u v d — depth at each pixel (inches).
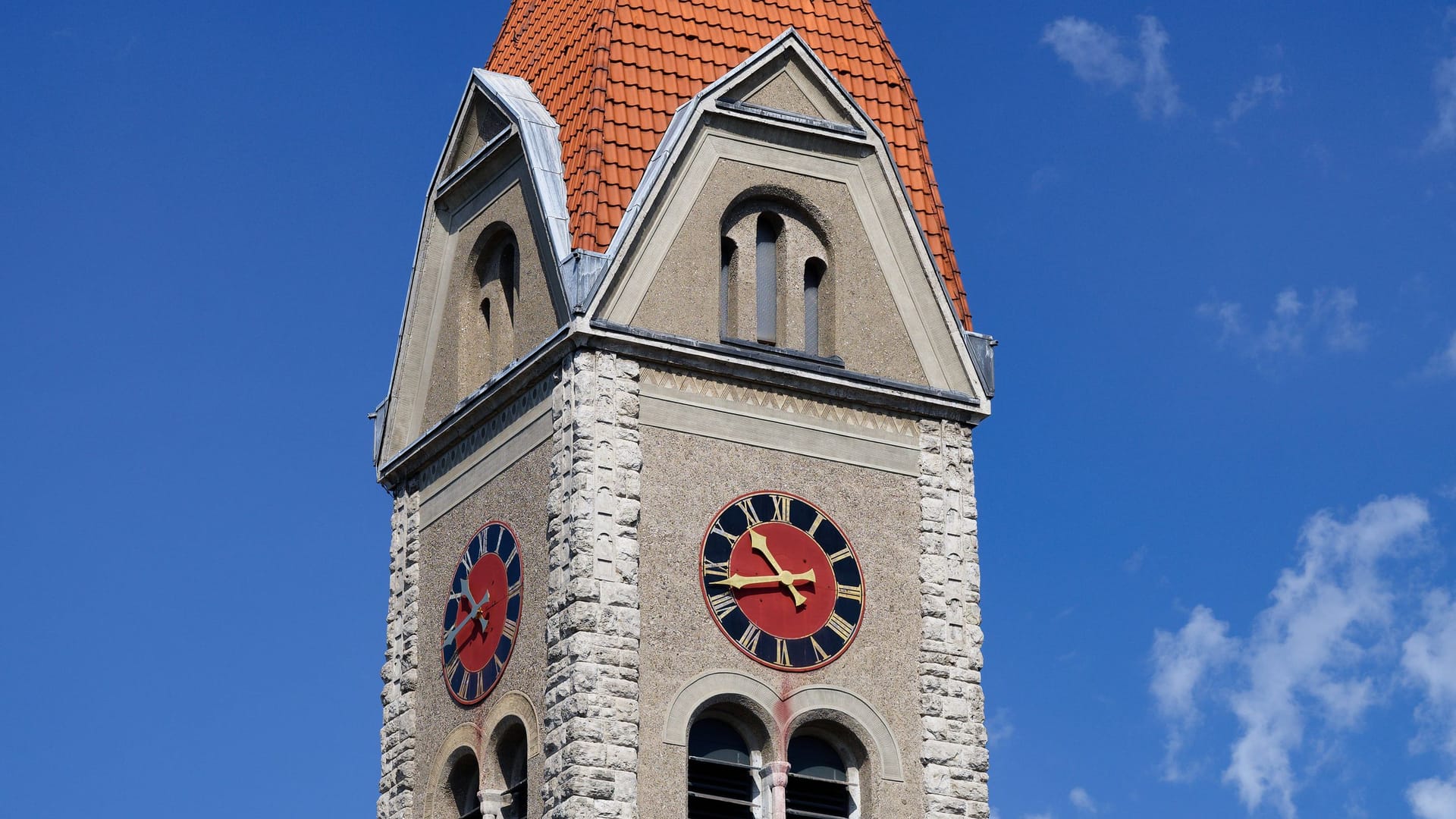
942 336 2743.6
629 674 2492.6
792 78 2758.4
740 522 2593.5
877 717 2586.1
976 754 2618.1
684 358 2610.7
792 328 2696.9
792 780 2551.7
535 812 2495.1
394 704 2741.1
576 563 2513.5
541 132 2711.6
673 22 2768.2
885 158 2768.2
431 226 2842.0
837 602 2608.3
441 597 2719.0
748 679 2544.3
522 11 2942.9
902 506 2674.7
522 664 2564.0
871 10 2901.1
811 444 2652.6
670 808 2474.2
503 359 2738.7
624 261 2613.2
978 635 2664.9
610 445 2559.1
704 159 2684.5
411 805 2682.1
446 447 2765.7
